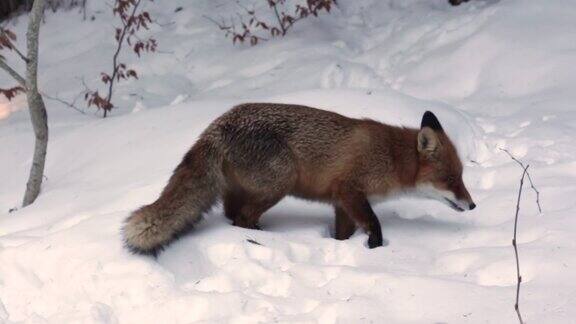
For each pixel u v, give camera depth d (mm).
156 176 8938
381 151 7820
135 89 14125
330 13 16031
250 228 7945
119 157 9812
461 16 14258
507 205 8109
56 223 8125
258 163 7816
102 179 9383
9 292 7023
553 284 6133
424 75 13102
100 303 6484
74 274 6918
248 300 6289
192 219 7551
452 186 7797
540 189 8305
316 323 5891
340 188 7816
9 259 7285
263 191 7867
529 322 5613
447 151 7781
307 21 15742
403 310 5984
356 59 14195
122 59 15281
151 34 16016
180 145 9734
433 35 14047
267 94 12805
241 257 7090
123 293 6648
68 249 7207
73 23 16641
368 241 7652
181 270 7059
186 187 7523
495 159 9820
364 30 15508
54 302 6801
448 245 7449
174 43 15523
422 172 7848
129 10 16484
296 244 7359
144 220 7062
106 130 10664
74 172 9812
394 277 6387
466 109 11805
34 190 9242
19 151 10766
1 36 12016
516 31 13023
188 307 6266
